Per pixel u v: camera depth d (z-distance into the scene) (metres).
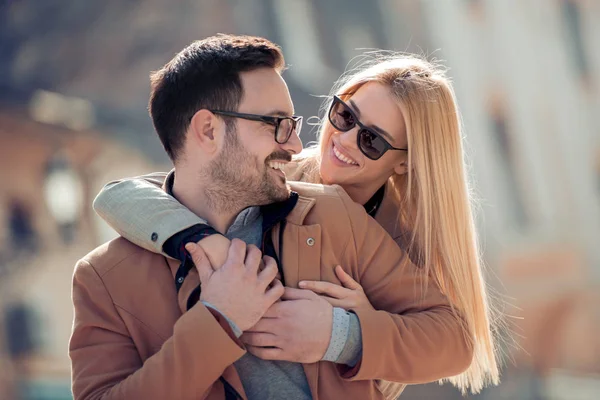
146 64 29.53
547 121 34.31
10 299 24.42
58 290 25.09
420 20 34.53
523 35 34.56
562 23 34.62
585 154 34.16
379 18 34.00
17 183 26.06
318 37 33.12
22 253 25.19
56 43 28.00
